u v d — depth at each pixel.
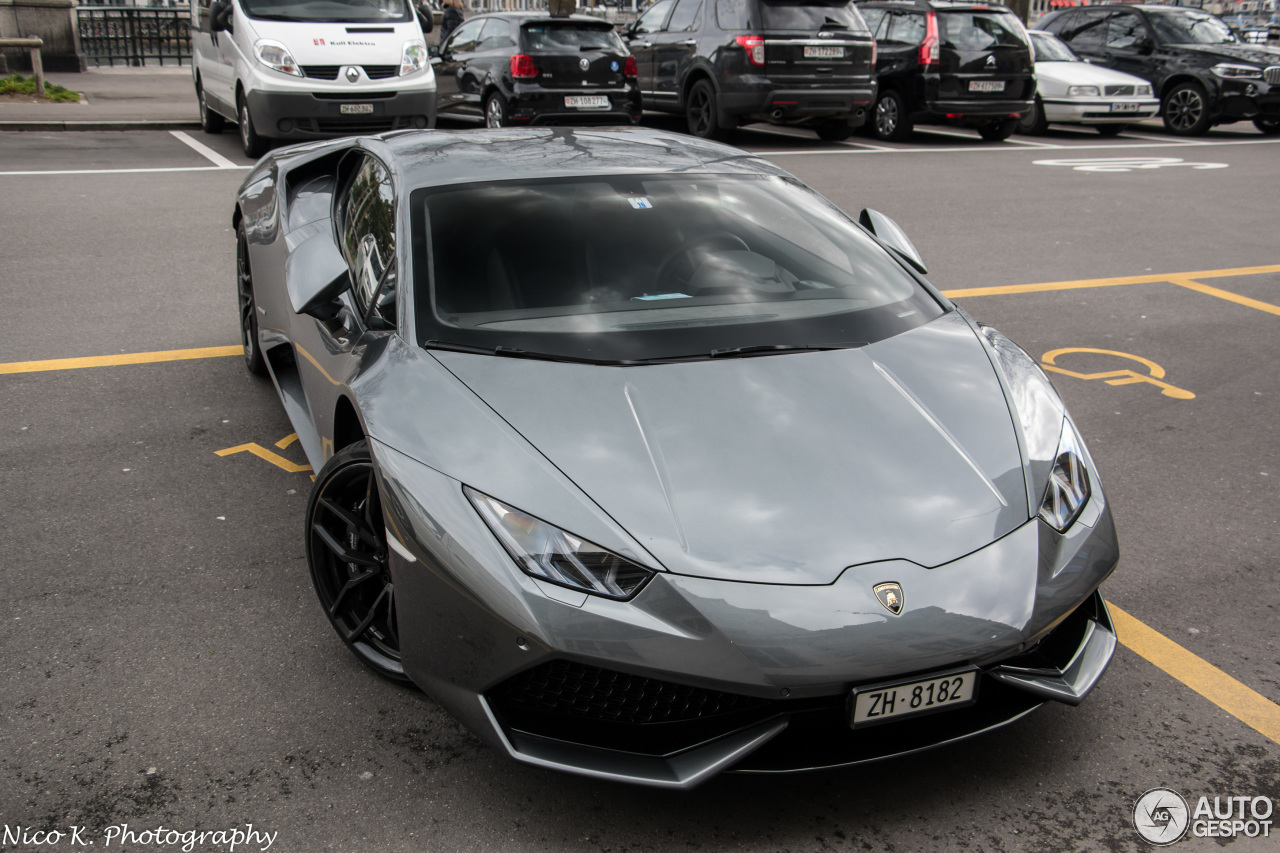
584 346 2.74
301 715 2.61
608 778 2.17
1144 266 7.57
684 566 2.15
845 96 12.88
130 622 2.98
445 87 13.57
